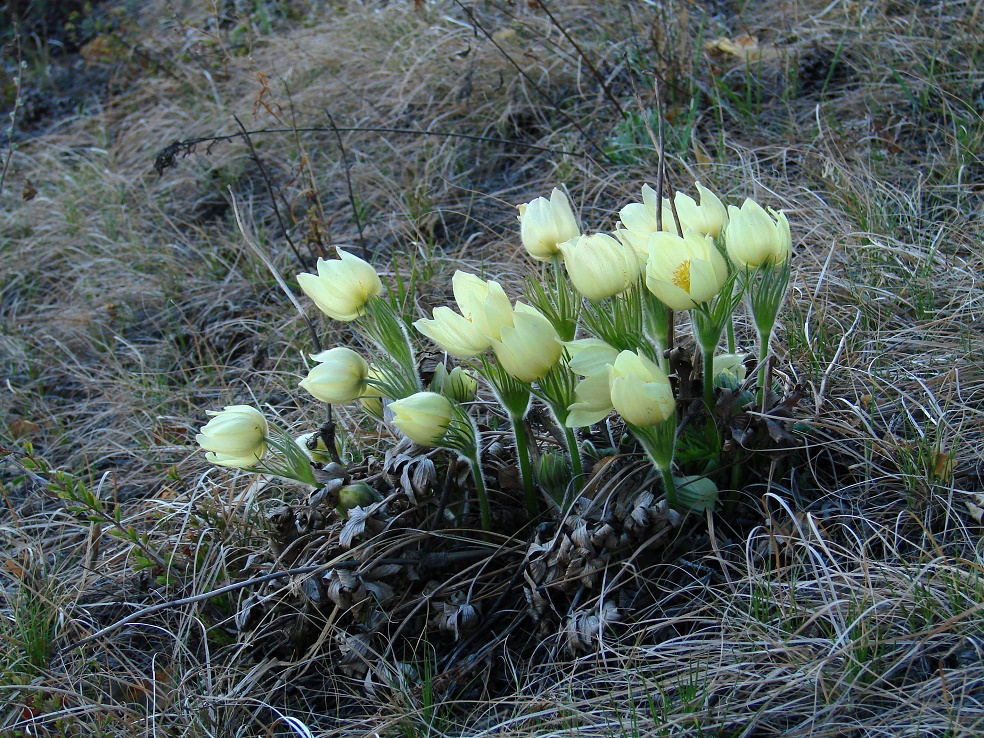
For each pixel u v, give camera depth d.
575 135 1.58
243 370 1.41
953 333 1.24
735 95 1.54
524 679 1.10
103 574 1.24
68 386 1.49
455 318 1.07
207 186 1.80
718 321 1.09
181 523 1.26
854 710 1.03
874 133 1.45
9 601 1.22
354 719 1.11
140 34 2.45
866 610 1.05
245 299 1.53
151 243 1.69
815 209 1.38
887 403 1.19
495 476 1.17
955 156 1.40
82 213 1.80
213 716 1.12
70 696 1.15
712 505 1.11
